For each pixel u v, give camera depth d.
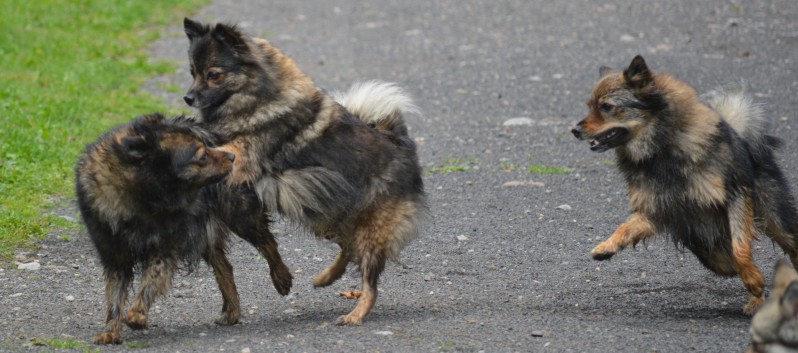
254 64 15.54
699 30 38.34
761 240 19.50
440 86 32.84
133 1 42.06
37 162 23.59
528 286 17.19
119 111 28.59
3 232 19.22
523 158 25.83
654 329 14.51
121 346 13.84
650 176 15.52
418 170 16.16
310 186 15.32
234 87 15.52
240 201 15.42
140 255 14.14
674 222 15.71
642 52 35.56
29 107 27.25
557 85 32.50
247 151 15.45
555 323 14.80
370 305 15.14
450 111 30.28
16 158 23.47
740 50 35.44
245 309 16.14
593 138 15.59
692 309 15.75
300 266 18.55
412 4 44.81
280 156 15.48
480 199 22.61
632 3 42.97
